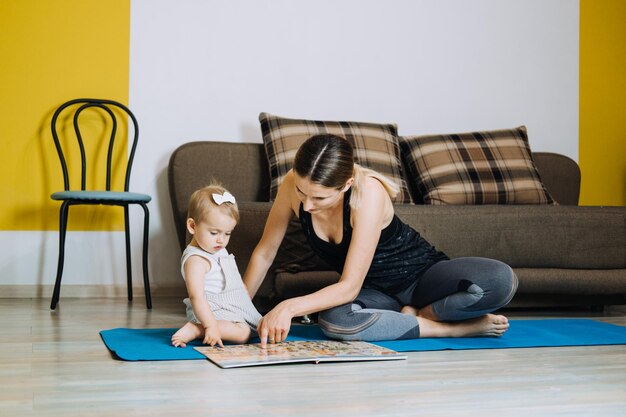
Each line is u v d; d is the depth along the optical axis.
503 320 2.20
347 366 1.74
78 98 3.52
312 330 2.38
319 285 2.70
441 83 3.99
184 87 3.64
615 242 3.07
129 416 1.23
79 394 1.40
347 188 1.98
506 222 2.98
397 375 1.64
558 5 4.19
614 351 2.04
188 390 1.45
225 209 2.07
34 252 3.47
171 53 3.62
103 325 2.47
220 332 2.02
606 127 4.29
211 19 3.67
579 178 4.00
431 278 2.18
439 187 3.45
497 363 1.81
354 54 3.86
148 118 3.60
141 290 3.56
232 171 3.45
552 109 4.18
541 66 4.16
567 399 1.42
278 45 3.76
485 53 4.06
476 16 4.05
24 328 2.37
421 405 1.35
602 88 4.29
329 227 2.12
